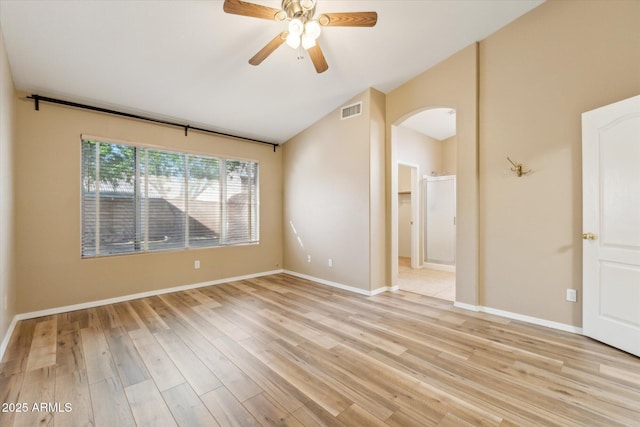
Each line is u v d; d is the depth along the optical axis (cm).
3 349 237
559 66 278
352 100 418
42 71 286
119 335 270
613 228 238
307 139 491
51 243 325
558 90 279
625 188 230
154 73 310
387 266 426
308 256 492
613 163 238
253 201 516
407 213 715
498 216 320
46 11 223
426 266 598
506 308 315
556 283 282
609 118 240
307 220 493
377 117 410
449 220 568
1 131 234
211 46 281
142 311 334
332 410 168
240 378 201
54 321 304
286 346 248
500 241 319
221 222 472
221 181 473
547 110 286
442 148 659
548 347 243
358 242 411
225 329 284
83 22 237
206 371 210
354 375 204
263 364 219
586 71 263
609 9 251
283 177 549
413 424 157
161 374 206
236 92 366
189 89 346
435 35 311
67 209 335
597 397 179
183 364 219
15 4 214
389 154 423
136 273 384
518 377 200
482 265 333
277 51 301
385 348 244
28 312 311
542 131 289
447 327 287
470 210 335
